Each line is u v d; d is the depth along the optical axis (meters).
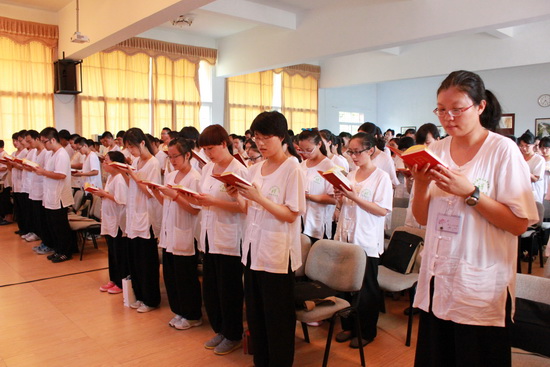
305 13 7.49
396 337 2.86
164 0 4.74
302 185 2.12
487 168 1.31
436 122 12.28
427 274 1.41
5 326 3.06
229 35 9.45
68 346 2.76
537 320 1.72
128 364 2.54
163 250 3.05
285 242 2.13
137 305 3.38
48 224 4.71
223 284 2.59
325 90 12.10
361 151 2.68
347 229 2.69
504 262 1.31
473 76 1.30
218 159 2.55
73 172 5.49
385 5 6.27
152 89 8.98
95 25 6.28
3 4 7.26
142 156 3.33
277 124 2.11
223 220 2.55
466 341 1.32
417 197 1.44
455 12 5.57
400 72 9.65
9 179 6.70
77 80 7.85
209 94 9.91
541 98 10.07
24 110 7.55
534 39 7.57
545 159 5.51
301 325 3.02
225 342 2.67
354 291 2.48
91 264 4.61
